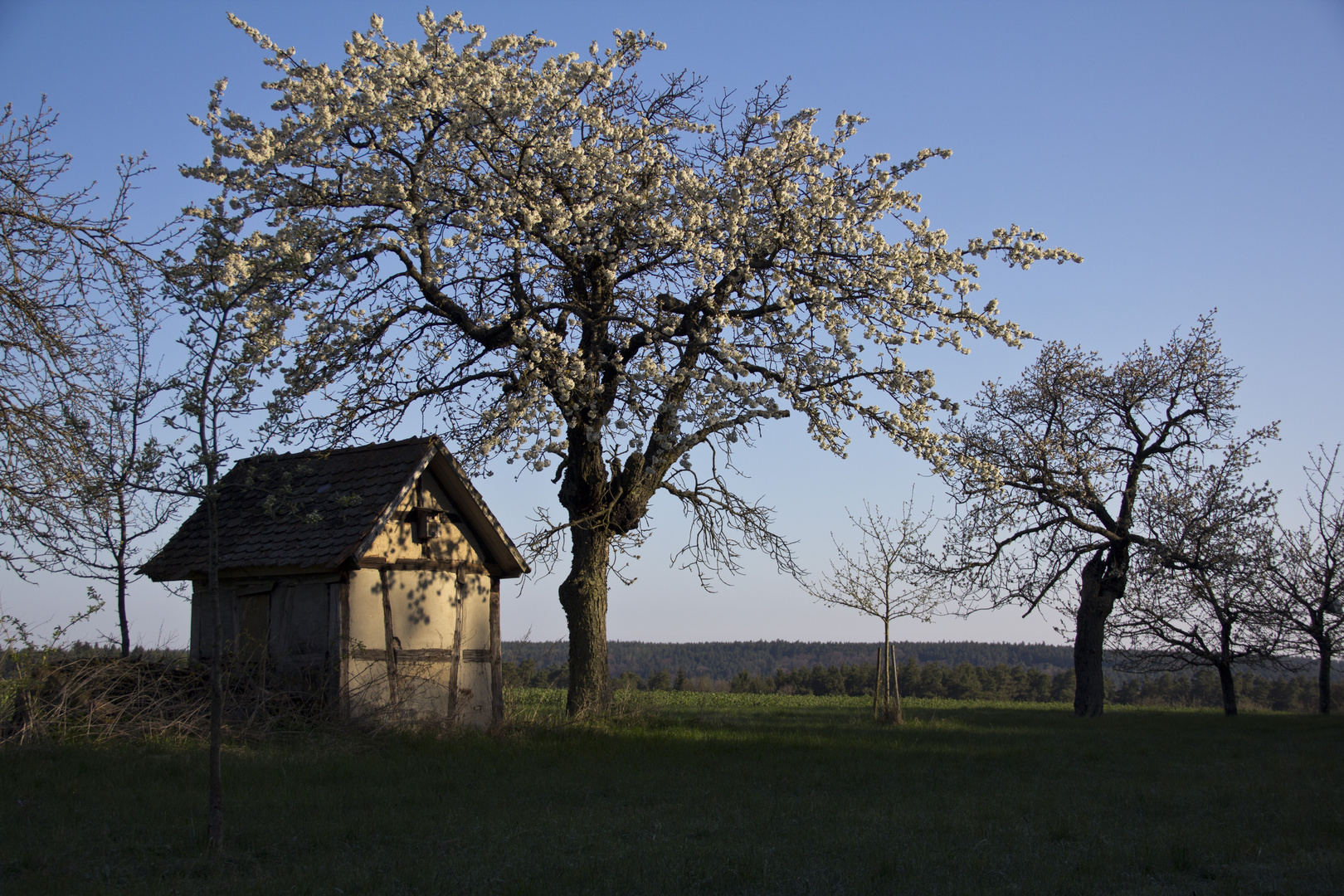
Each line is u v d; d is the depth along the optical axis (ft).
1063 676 249.55
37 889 19.22
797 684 213.05
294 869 21.02
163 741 39.01
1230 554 83.46
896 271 47.55
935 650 341.41
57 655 41.24
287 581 49.47
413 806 28.19
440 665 50.75
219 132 44.14
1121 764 41.81
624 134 48.98
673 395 47.44
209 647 52.24
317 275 46.32
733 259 47.93
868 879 19.97
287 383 47.14
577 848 23.12
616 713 54.54
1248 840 24.13
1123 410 89.04
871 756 42.45
